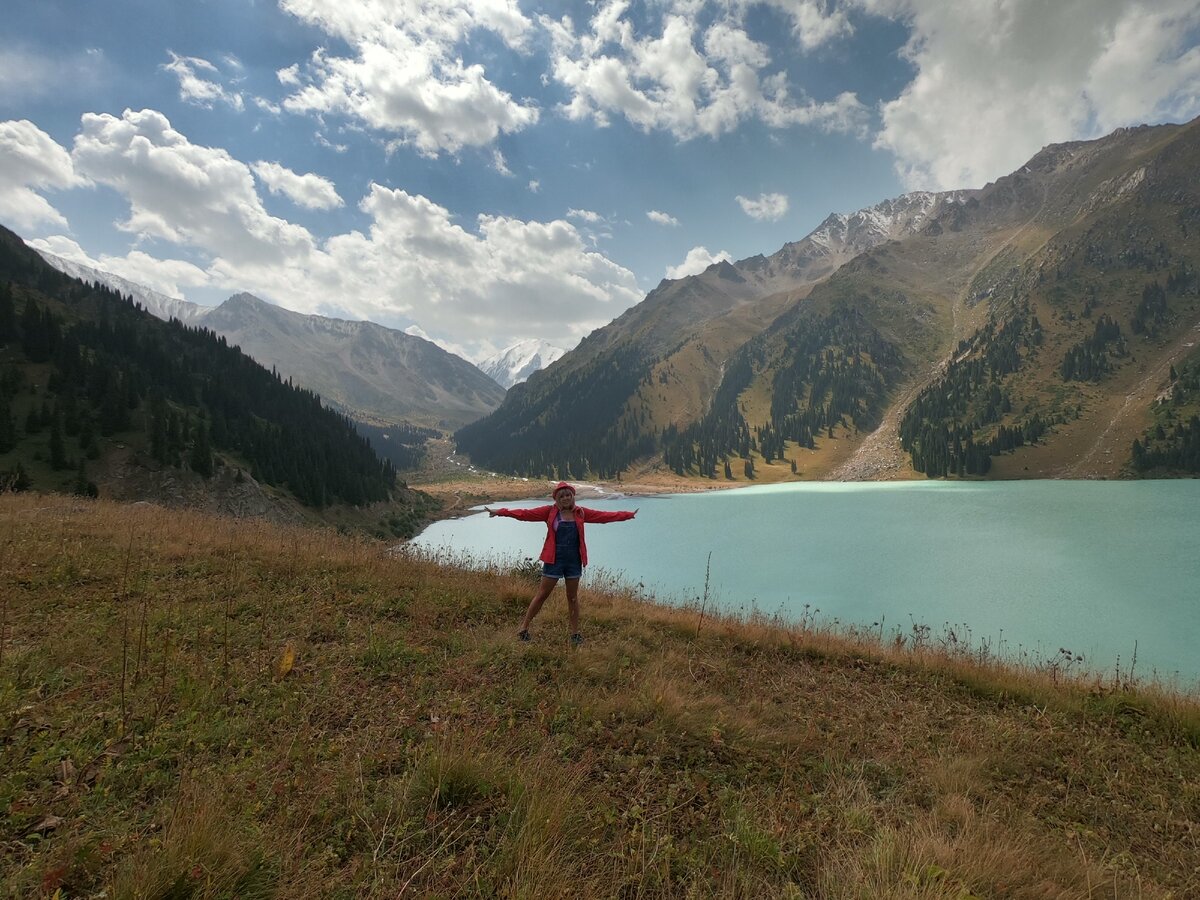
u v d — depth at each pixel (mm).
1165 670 23062
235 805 3336
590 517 7645
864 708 7043
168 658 5418
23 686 4609
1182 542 51875
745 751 5246
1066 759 6105
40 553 9031
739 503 117125
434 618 8141
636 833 3686
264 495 76688
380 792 3740
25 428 70062
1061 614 32344
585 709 5465
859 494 122875
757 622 11547
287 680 5426
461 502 140500
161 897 2529
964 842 3734
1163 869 4246
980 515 75625
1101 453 137875
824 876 3467
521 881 2980
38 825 3049
